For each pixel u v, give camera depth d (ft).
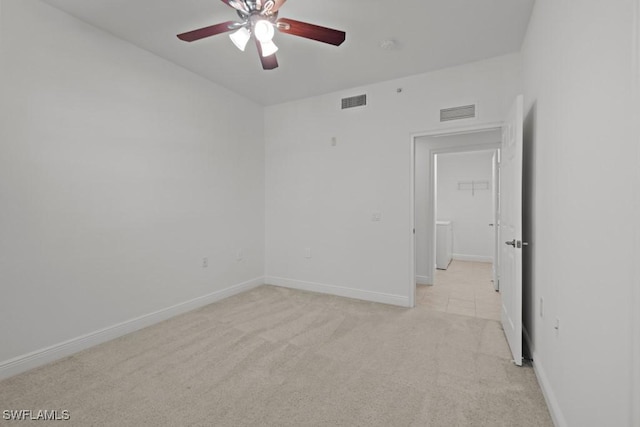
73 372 6.88
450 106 10.35
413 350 7.91
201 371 6.92
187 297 10.77
